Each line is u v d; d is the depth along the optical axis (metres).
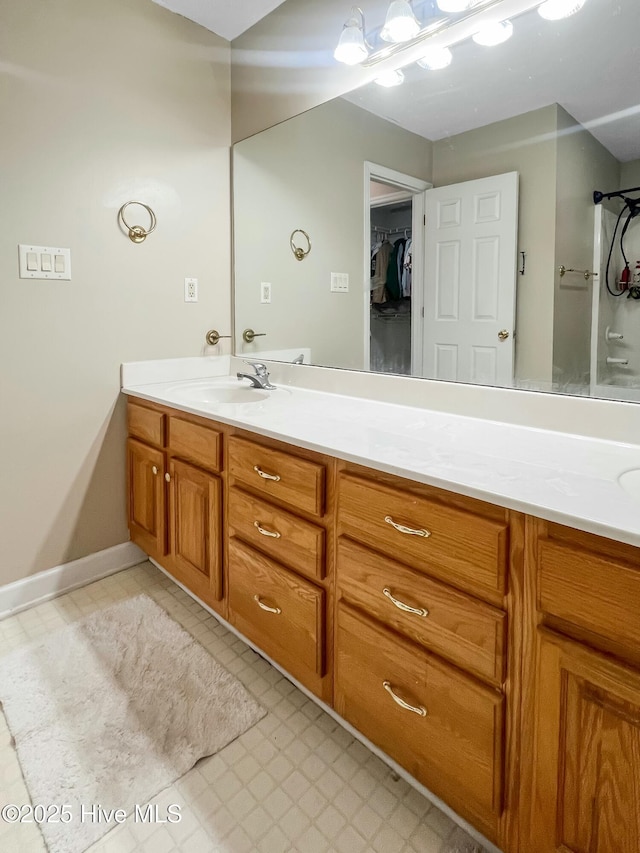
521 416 1.42
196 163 2.21
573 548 0.81
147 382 2.16
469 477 0.99
